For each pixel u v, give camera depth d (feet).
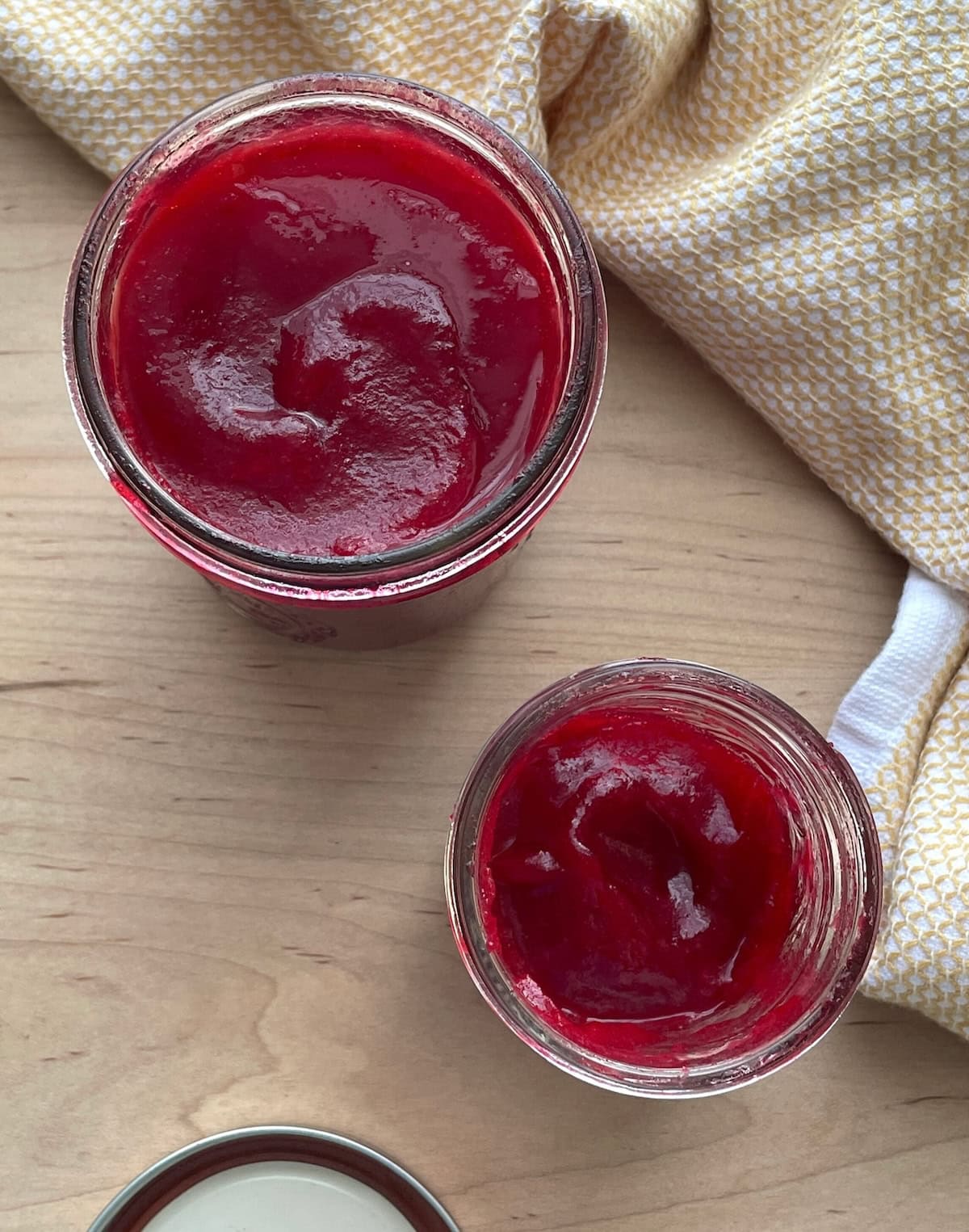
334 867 0.83
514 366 0.72
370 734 0.84
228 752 0.84
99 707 0.84
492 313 0.72
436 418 0.70
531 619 0.86
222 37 0.83
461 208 0.72
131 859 0.83
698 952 0.75
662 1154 0.82
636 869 0.76
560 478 0.68
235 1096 0.81
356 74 0.71
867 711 0.84
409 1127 0.82
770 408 0.85
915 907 0.80
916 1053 0.83
